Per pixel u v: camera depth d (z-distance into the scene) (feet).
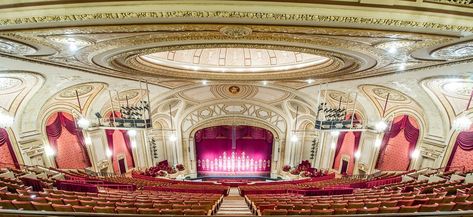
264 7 14.32
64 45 22.57
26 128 44.11
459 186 27.35
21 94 39.14
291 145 72.43
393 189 33.01
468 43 19.16
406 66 29.17
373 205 19.83
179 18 15.55
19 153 42.34
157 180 56.75
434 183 33.09
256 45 24.59
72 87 42.78
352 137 59.72
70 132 50.88
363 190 35.88
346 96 51.31
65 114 49.96
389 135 52.95
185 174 73.87
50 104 46.42
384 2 13.93
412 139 49.55
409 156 50.14
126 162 63.46
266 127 73.26
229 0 13.89
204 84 55.21
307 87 51.37
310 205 20.16
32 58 26.99
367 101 51.01
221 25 16.87
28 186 28.27
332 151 65.51
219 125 74.28
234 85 59.77
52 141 48.62
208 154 80.84
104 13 14.70
